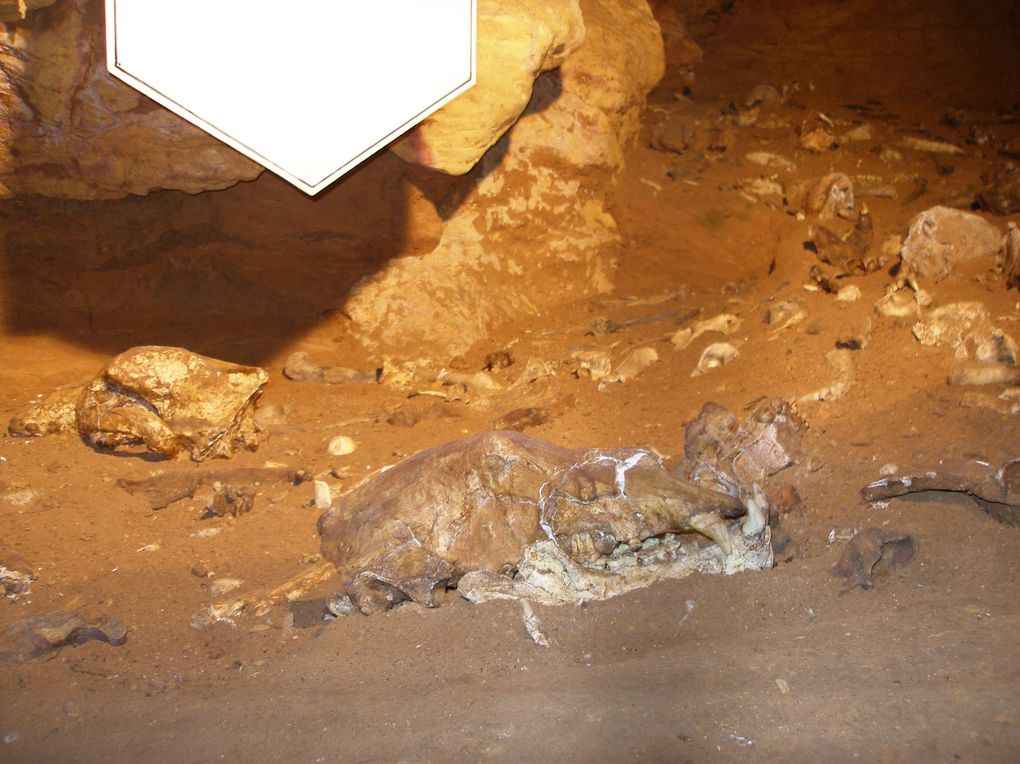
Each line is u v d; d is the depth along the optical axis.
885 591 1.19
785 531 1.31
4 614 1.22
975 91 3.12
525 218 2.09
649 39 2.49
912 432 1.44
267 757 0.99
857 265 1.92
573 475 1.23
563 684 1.07
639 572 1.20
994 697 0.98
